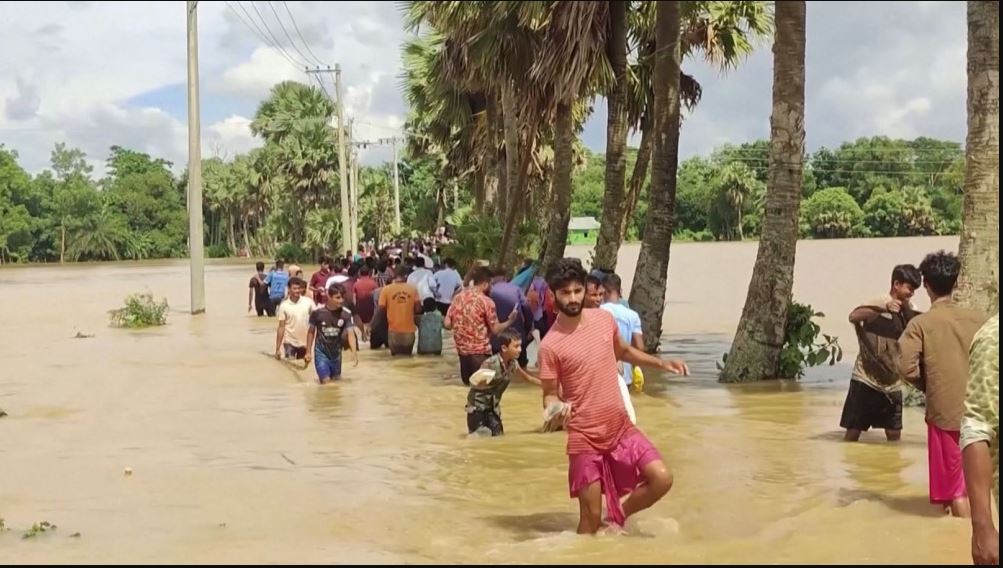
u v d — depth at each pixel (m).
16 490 7.80
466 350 12.74
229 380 14.23
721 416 10.52
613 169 17.50
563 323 6.26
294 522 6.74
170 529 6.57
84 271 59.31
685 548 5.86
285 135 70.62
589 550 5.84
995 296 10.99
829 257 56.16
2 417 11.31
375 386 13.46
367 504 7.25
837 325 20.20
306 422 10.81
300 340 16.38
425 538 6.31
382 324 17.86
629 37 19.52
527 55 18.52
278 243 95.94
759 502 7.03
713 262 56.53
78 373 15.22
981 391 4.84
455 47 23.36
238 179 110.88
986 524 4.79
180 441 9.81
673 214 15.64
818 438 9.34
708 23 19.80
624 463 6.19
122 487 7.88
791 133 12.90
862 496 7.15
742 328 13.20
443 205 58.19
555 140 19.94
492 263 25.97
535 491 7.62
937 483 6.60
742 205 109.94
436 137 35.41
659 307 15.52
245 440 9.82
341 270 23.58
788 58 12.80
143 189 92.44
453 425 10.52
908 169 100.31
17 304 32.28
